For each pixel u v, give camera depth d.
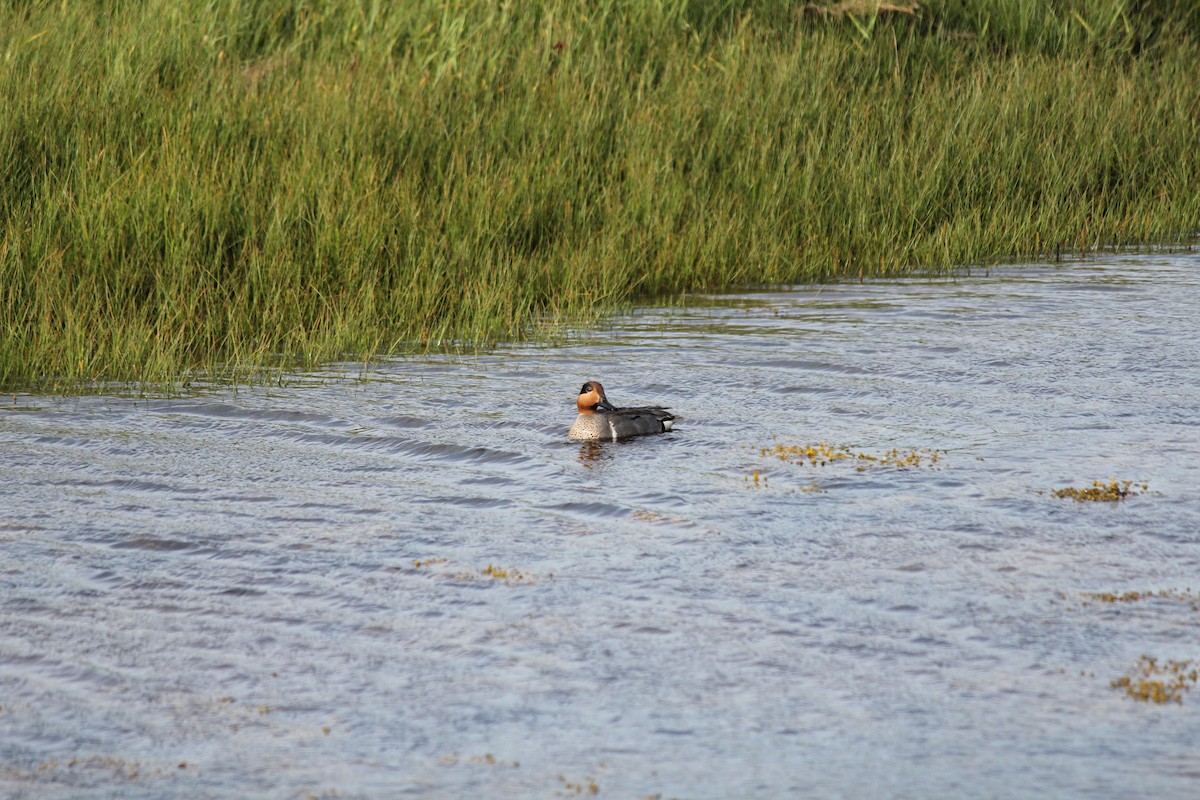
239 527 19.33
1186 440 22.48
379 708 14.05
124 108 36.09
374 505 20.27
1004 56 50.47
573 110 40.75
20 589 17.11
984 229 41.41
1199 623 15.53
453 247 34.91
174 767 12.99
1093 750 12.89
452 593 16.91
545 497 20.52
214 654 15.33
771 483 20.88
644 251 37.22
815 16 50.03
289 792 12.52
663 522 19.30
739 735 13.36
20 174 33.44
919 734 13.29
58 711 14.09
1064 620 15.70
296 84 39.44
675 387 26.89
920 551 17.91
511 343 31.19
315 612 16.41
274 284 32.03
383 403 26.03
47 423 25.03
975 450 22.27
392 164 37.47
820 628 15.67
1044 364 27.73
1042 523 18.78
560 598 16.67
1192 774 12.41
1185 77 48.97
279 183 34.44
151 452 23.11
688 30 48.44
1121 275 37.28
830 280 38.16
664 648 15.27
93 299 30.80
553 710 13.95
